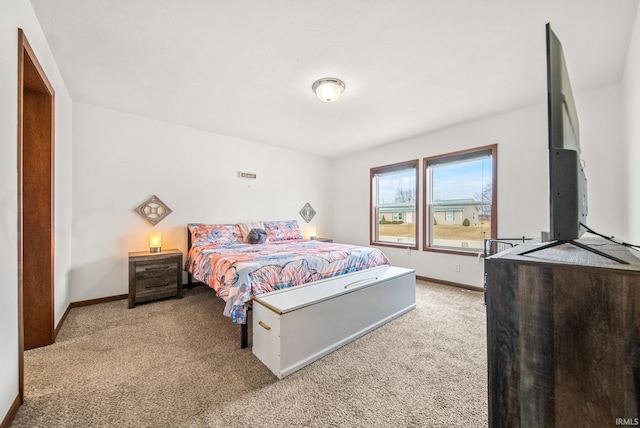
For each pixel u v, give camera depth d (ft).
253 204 14.69
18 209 4.51
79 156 9.70
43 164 6.73
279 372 5.36
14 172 4.41
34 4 5.18
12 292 4.26
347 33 6.00
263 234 13.01
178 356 6.19
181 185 12.21
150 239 10.68
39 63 5.81
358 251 9.98
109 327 7.78
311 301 6.05
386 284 8.18
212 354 6.30
